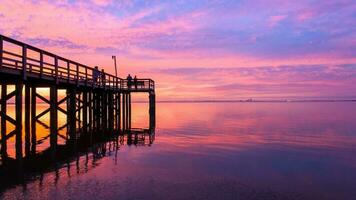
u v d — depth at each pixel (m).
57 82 16.78
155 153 19.20
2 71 12.22
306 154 19.83
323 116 59.44
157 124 39.50
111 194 11.66
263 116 59.41
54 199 11.02
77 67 19.56
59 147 20.14
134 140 24.47
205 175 14.53
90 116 23.86
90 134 23.72
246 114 67.50
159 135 27.92
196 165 16.36
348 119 50.91
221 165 16.48
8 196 11.17
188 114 67.12
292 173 15.26
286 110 93.06
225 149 21.17
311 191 12.71
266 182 13.71
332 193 12.53
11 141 22.00
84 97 25.39
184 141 24.47
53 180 13.05
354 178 14.53
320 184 13.59
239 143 23.95
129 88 33.88
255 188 12.90
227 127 36.22
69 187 12.26
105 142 23.05
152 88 37.25
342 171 15.73
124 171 14.74
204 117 55.50
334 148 22.20
